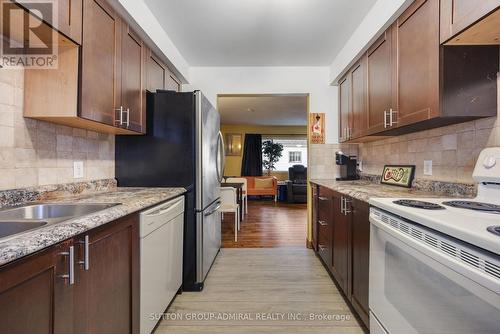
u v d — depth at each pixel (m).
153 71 2.33
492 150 1.26
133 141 2.20
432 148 1.83
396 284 1.11
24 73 1.36
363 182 2.74
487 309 0.66
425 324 0.90
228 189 3.84
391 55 1.84
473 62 1.33
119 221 1.20
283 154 8.60
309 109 3.32
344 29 2.41
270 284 2.31
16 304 0.69
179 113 2.20
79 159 1.80
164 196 1.71
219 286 2.27
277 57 3.05
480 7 1.07
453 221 0.84
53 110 1.36
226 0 1.99
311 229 3.30
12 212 1.20
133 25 1.90
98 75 1.50
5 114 1.28
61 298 0.84
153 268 1.55
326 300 2.03
